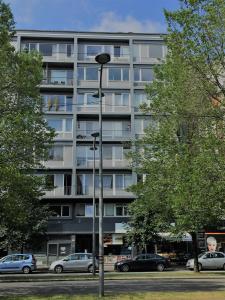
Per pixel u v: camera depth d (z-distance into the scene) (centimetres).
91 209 4756
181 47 1680
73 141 4859
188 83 1780
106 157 4881
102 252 1642
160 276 2792
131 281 2420
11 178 1636
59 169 4759
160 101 2411
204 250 4581
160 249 4575
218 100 1734
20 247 3962
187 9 1652
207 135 1720
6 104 1911
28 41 5131
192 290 1822
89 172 4838
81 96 5025
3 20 1936
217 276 2780
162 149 2528
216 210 1802
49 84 5003
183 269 3709
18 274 3403
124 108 5025
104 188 4797
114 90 5075
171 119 2262
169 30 1700
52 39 5169
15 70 1936
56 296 1585
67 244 4631
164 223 2939
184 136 2072
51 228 4638
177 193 1917
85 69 5112
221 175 1638
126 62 5166
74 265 3528
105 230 4684
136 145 2906
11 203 1677
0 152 1806
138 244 4062
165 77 2327
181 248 4606
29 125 1892
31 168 2000
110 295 1602
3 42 1917
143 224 3991
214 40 1645
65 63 5122
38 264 4484
